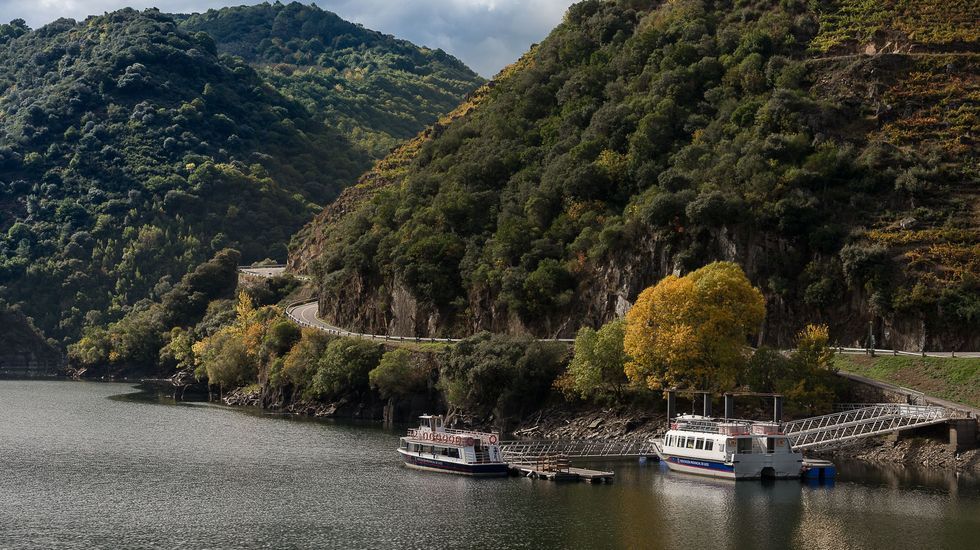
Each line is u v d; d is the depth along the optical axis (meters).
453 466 137.38
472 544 101.44
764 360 151.75
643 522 109.56
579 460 144.25
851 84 196.88
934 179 177.12
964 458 134.00
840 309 167.25
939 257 163.88
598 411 165.75
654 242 181.50
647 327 153.25
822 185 178.12
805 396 147.50
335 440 168.62
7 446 161.12
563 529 106.69
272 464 144.62
